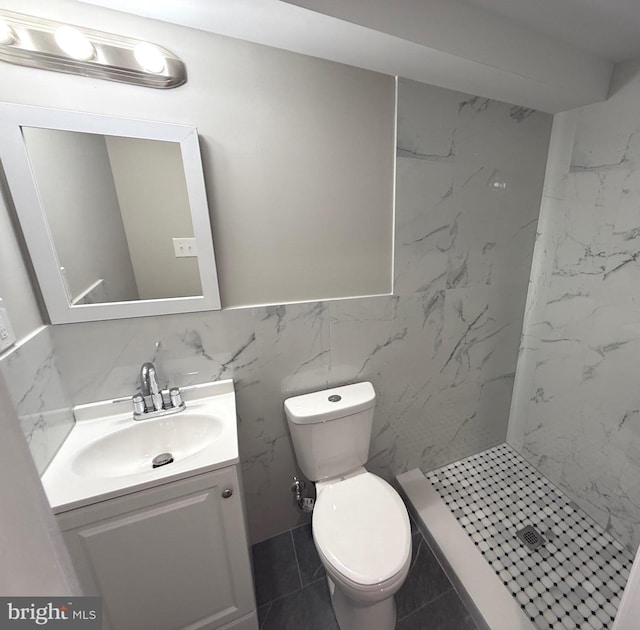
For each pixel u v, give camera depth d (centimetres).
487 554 141
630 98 122
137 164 97
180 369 118
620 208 129
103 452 101
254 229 115
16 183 86
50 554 31
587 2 93
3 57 80
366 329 143
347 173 121
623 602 46
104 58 86
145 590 94
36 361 90
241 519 100
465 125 133
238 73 100
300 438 127
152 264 106
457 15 95
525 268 169
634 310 129
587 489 157
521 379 188
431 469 186
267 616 124
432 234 141
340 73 111
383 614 111
